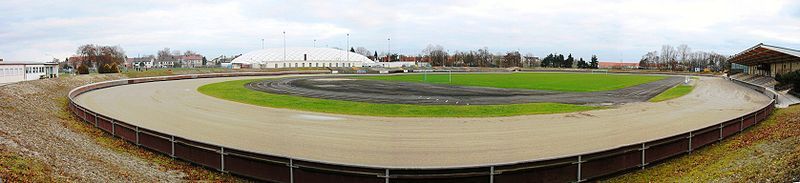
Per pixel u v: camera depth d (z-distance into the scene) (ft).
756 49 153.28
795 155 40.34
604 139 64.23
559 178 43.88
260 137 64.80
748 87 180.55
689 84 202.49
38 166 37.42
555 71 414.82
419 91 150.71
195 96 128.26
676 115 89.51
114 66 242.78
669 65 535.60
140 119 82.43
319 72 333.21
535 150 57.26
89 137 64.28
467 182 41.01
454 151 56.65
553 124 76.74
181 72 280.92
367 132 68.85
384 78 250.57
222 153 47.39
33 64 218.79
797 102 109.19
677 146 54.13
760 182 36.58
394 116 86.22
